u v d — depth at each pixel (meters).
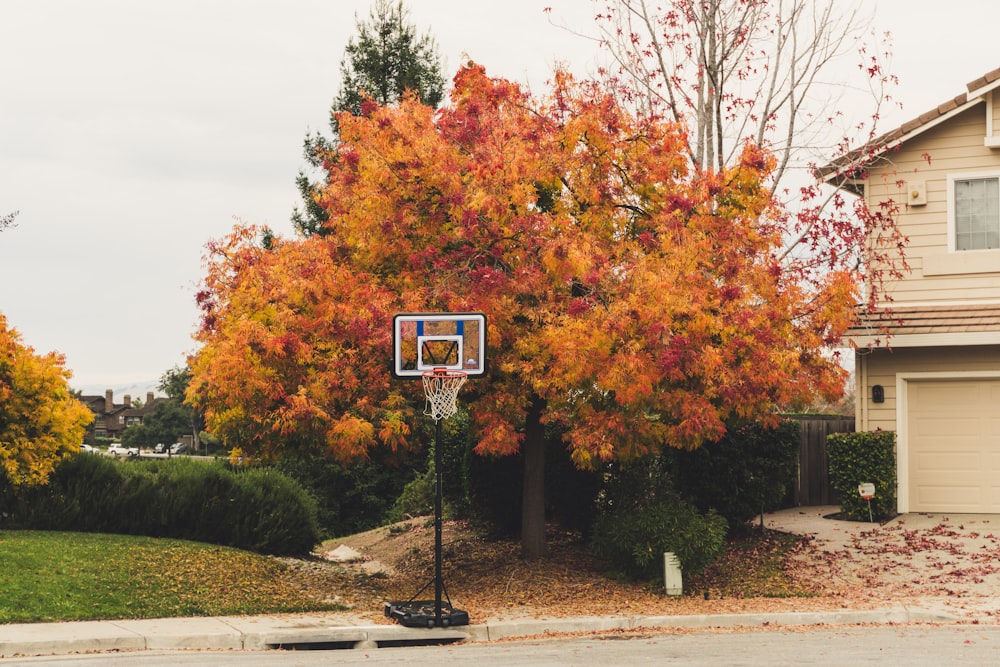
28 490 18.09
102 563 15.44
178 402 88.38
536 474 17.73
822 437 23.69
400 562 19.77
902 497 20.81
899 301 21.08
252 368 14.83
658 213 16.16
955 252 20.78
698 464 18.86
